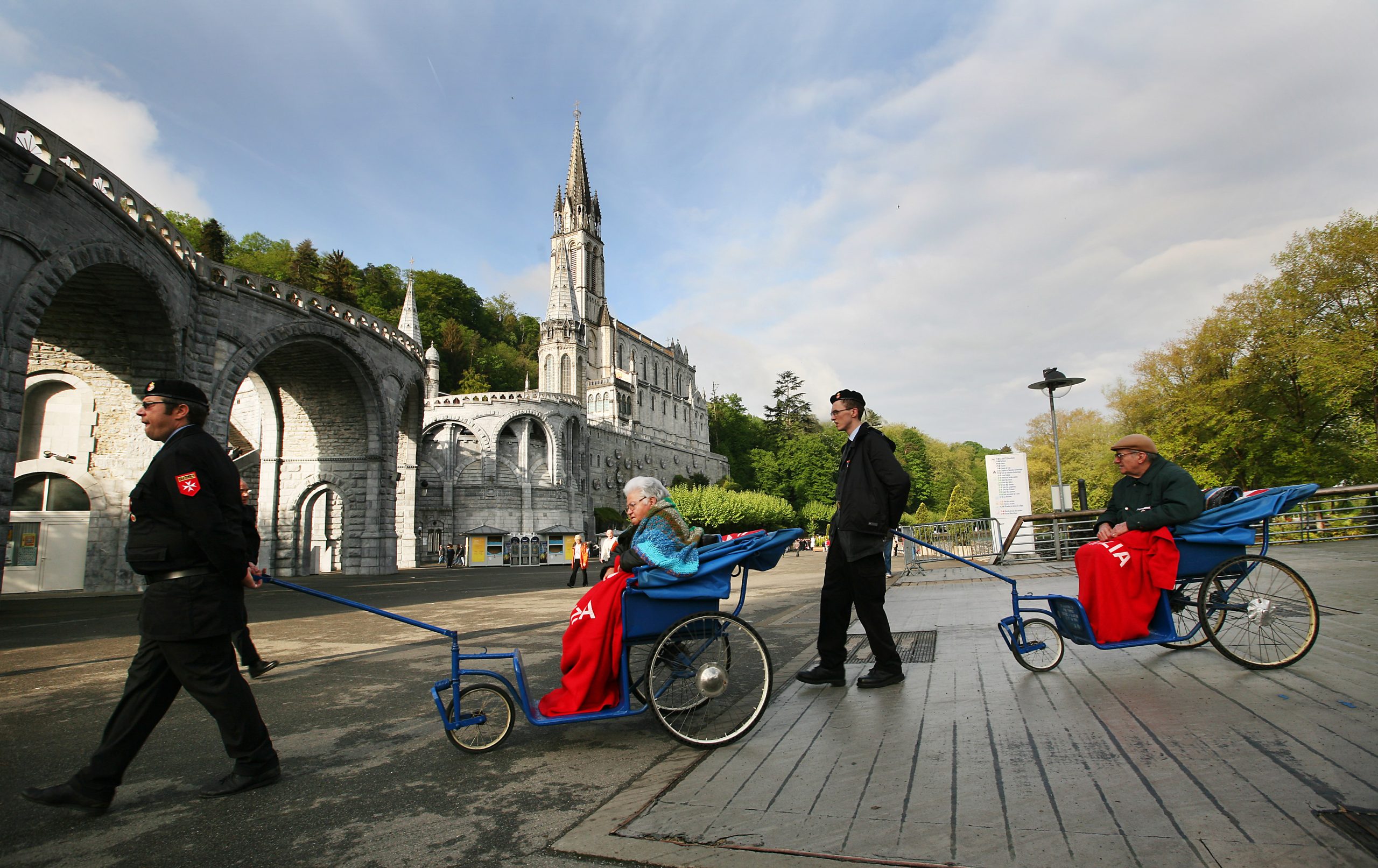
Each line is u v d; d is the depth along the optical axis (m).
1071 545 17.86
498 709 4.60
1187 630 5.96
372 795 3.74
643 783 3.68
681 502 62.56
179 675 3.74
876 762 3.69
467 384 90.12
